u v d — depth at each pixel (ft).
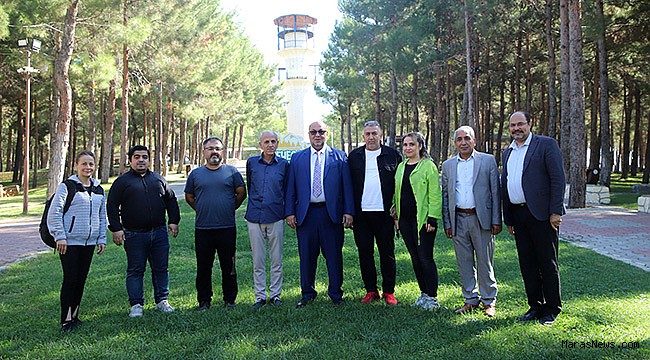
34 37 59.36
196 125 141.18
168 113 109.29
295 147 67.77
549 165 14.98
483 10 67.00
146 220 16.97
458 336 13.93
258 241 17.93
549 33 62.08
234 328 15.19
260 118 172.76
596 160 79.71
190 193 17.95
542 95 95.14
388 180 17.63
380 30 85.61
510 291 18.51
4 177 130.82
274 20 130.72
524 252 15.60
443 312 16.11
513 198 15.60
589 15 55.98
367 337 14.02
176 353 13.35
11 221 48.14
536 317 15.40
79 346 13.97
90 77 57.88
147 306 17.90
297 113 131.13
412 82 101.55
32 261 27.09
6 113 114.11
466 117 81.35
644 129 131.75
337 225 17.95
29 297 19.29
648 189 65.57
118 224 16.65
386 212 17.69
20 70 54.44
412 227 17.15
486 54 80.64
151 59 82.94
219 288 20.33
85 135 134.10
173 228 17.83
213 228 17.42
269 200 17.84
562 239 30.78
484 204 16.06
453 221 16.53
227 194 17.70
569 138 52.54
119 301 18.52
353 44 91.15
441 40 80.89
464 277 16.60
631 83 90.27
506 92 106.83
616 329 14.11
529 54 79.00
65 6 54.60
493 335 13.84
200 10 97.30
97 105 115.55
